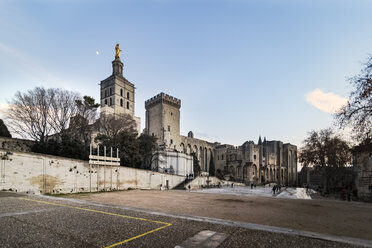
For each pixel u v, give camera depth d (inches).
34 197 544.1
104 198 704.4
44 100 1360.7
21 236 239.3
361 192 1160.8
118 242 226.8
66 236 243.4
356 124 661.9
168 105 3019.2
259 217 446.6
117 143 1619.1
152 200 689.6
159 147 2372.0
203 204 632.4
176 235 253.1
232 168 3560.5
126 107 2824.8
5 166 686.5
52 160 825.5
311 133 1744.6
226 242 233.0
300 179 4407.0
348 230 349.7
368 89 599.5
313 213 519.2
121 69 2898.6
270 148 3998.5
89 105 1577.3
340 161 1651.1
